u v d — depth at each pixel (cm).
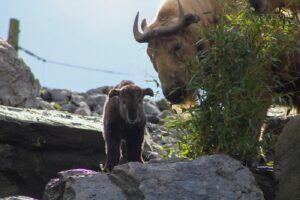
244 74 2300
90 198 2077
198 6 2878
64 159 3183
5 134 3105
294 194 2172
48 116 3459
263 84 2334
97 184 2122
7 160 3100
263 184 2250
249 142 2294
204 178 2108
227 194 2075
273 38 2338
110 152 2792
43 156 3159
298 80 2764
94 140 3231
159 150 3428
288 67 2670
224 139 2277
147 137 3500
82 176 2167
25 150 3141
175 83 2717
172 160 2250
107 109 2819
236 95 2284
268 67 2519
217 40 2306
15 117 3147
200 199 2056
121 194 2084
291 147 2225
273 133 2638
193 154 2358
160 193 2062
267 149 2373
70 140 3198
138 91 2748
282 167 2228
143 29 2873
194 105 2370
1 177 3094
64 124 3212
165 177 2097
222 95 2281
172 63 2759
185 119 2427
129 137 2811
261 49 2342
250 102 2294
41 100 4562
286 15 2712
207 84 2306
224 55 2300
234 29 2325
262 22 2366
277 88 2772
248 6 2508
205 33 2370
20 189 3117
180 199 2053
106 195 2083
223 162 2152
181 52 2772
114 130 2792
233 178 2116
